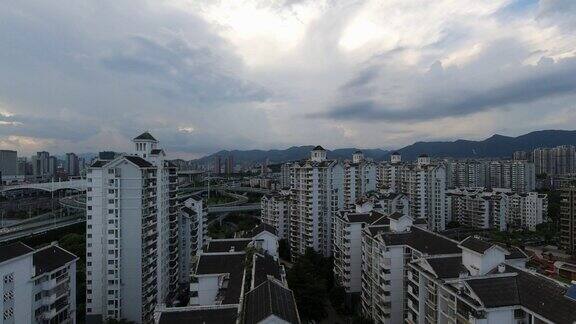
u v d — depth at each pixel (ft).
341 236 406.41
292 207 561.02
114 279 311.06
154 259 343.26
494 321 170.40
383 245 287.07
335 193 538.06
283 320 157.69
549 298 164.86
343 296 383.45
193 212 459.32
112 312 309.63
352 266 387.34
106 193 312.71
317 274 395.96
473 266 211.61
